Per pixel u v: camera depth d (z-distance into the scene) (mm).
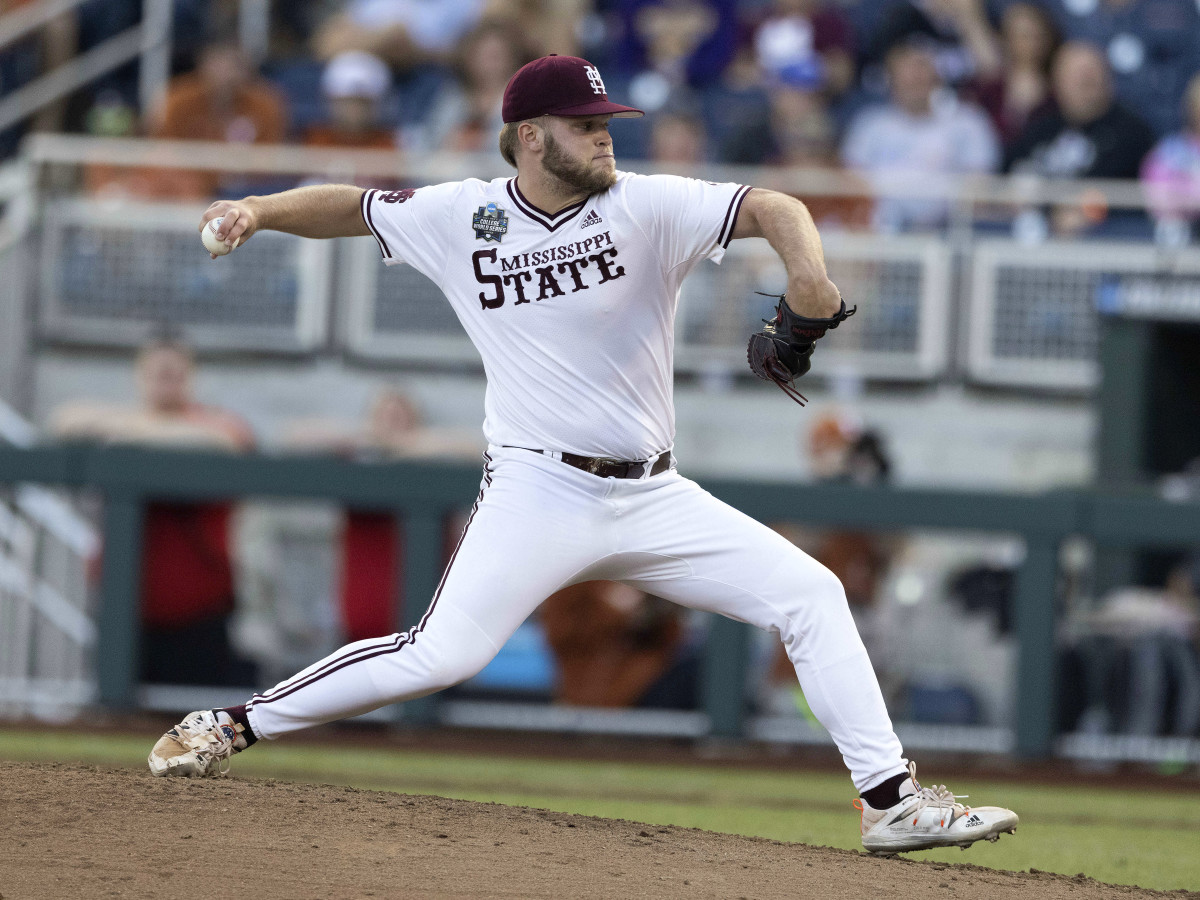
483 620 13367
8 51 46375
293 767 26344
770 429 35531
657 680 31781
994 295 35031
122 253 36469
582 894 11227
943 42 42562
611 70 44219
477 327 13672
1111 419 33906
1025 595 30359
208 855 11672
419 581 31281
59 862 11414
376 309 36219
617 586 31688
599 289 13078
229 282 36438
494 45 40250
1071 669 30938
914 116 40531
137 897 10711
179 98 40781
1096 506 29969
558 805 22750
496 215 13297
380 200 13836
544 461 13422
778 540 13711
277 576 32656
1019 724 30484
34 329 36562
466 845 12367
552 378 13289
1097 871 17922
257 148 37562
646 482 13555
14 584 33125
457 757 29000
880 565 31688
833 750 31469
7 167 40594
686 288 35688
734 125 43250
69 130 45469
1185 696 30641
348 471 31391
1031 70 41562
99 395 36469
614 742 31703
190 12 46000
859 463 33094
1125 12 43750
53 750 26875
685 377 35719
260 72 45312
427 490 31219
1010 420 35031
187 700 32188
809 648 13586
